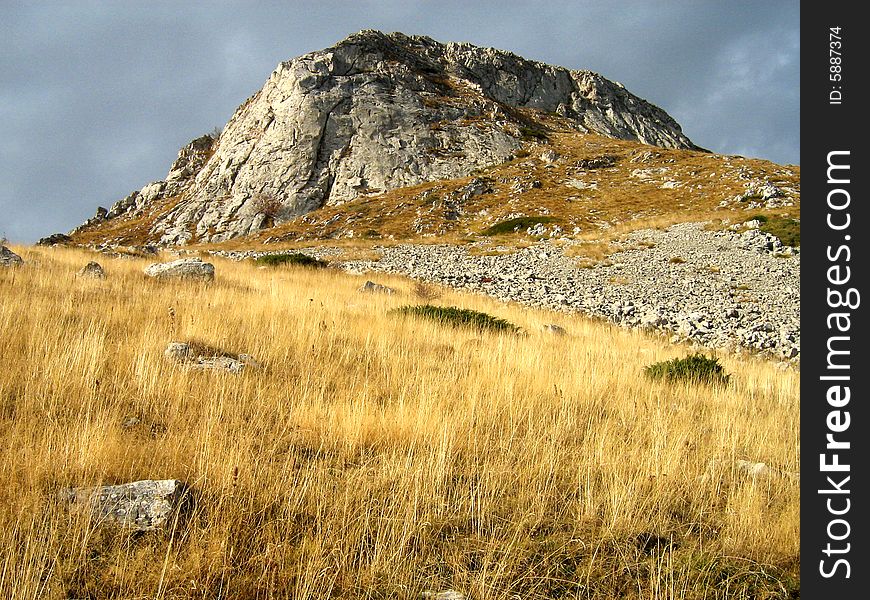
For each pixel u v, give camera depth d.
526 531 4.46
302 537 4.06
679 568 4.14
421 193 77.12
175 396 6.38
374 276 28.59
